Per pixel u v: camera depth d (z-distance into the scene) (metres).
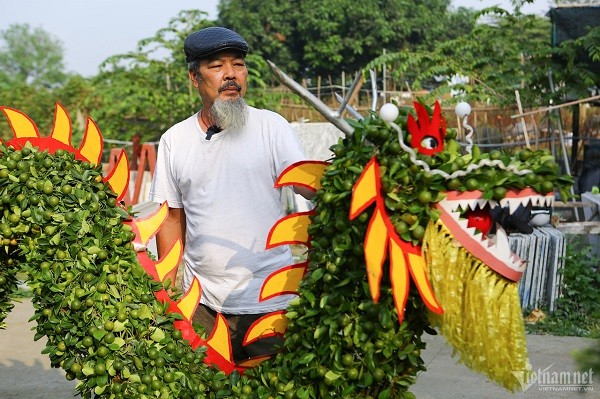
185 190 3.38
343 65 24.75
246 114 3.26
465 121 2.41
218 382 2.64
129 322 2.57
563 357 5.67
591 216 9.47
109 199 2.76
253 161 3.26
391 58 12.56
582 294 7.25
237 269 3.28
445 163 2.26
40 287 2.61
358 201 2.23
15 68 48.78
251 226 3.28
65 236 2.62
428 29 25.03
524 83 12.19
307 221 2.59
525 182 2.23
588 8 11.79
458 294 2.29
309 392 2.49
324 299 2.43
